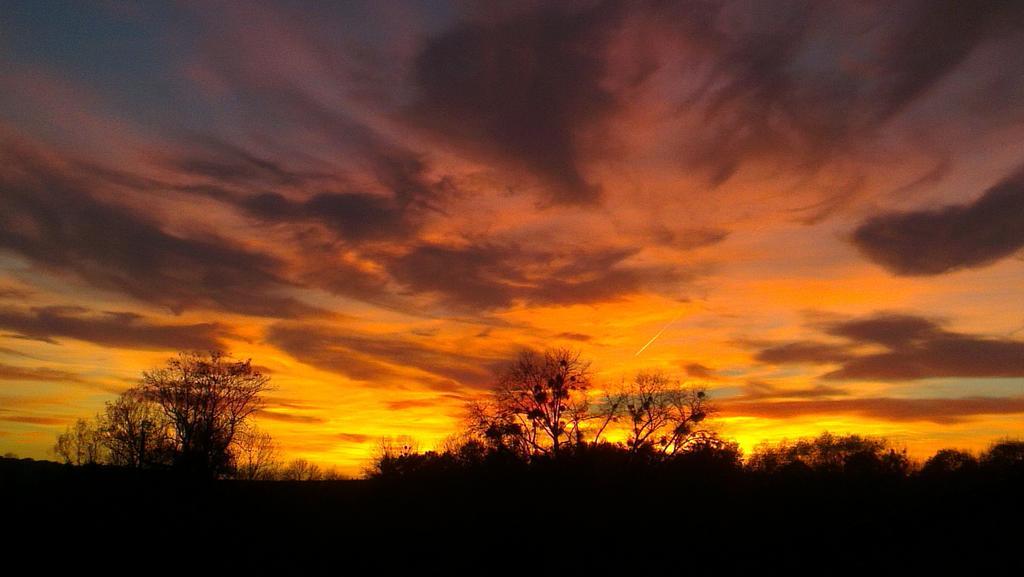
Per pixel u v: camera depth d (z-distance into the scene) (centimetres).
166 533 4359
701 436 4862
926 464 4797
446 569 3731
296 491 5328
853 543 3762
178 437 5959
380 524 4512
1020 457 4562
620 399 5050
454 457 5059
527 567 3750
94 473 5291
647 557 3819
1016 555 3403
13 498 4822
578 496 4481
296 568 3750
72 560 3791
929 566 3388
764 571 3525
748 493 4459
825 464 4797
